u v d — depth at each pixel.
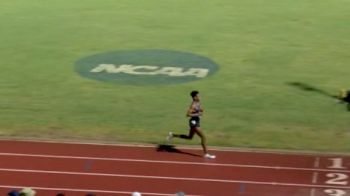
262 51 45.75
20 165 29.44
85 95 37.91
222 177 28.28
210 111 35.53
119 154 30.52
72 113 35.38
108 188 27.31
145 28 51.12
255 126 33.69
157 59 44.16
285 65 43.00
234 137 32.38
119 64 43.19
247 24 52.06
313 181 27.88
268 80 40.31
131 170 28.94
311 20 53.03
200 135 29.94
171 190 27.14
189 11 55.69
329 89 38.75
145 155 30.41
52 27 51.50
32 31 50.50
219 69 42.25
